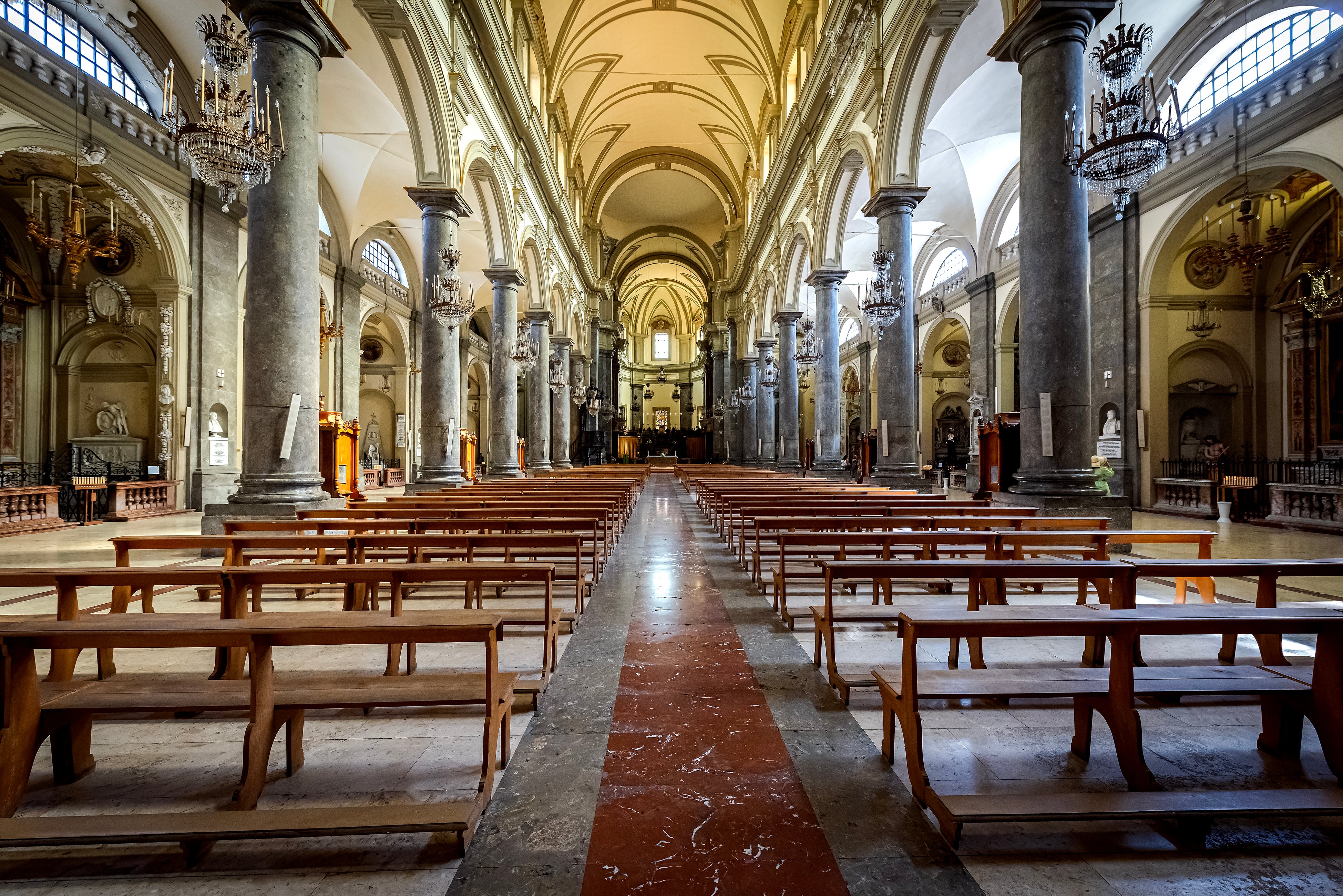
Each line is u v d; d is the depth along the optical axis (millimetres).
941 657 4078
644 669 3916
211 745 2963
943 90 12633
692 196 36438
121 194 12312
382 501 8297
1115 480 14172
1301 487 10742
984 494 13547
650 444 48781
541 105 19656
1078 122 7043
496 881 2020
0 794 2248
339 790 2529
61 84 10992
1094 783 2564
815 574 5051
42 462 14156
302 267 7215
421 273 25219
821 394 16688
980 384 20969
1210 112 12383
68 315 14250
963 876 2045
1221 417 15242
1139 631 2426
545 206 21078
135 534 10344
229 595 3047
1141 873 2070
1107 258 14539
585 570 6855
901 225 11750
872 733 3061
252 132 6074
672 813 2387
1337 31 10109
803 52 18391
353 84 12828
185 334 13758
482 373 34375
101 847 2184
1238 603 5395
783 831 2279
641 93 25719
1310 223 14070
